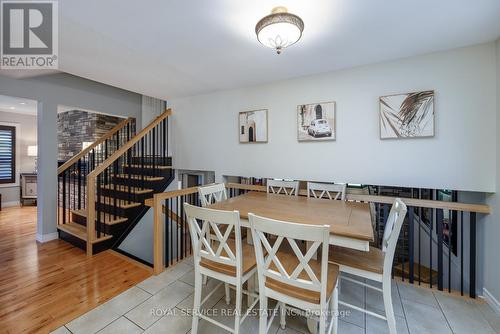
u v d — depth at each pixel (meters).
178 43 2.09
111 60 2.46
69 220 3.94
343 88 2.71
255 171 3.31
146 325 1.66
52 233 3.31
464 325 1.66
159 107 4.79
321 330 1.20
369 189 2.85
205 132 3.74
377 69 2.53
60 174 3.58
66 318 1.72
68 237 3.21
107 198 3.52
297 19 1.56
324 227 1.10
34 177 5.62
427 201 2.17
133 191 3.50
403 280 2.30
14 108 5.11
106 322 1.69
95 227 3.15
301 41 2.05
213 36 1.98
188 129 3.91
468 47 2.15
